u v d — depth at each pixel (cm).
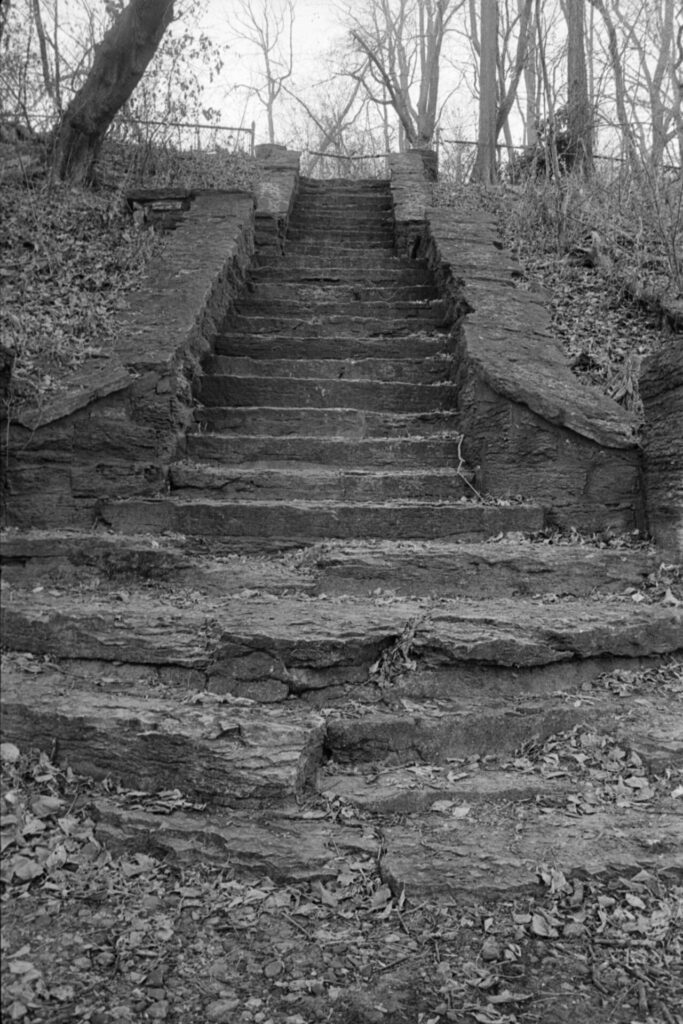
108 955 271
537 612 447
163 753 340
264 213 1050
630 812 345
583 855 315
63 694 374
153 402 593
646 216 987
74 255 877
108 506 550
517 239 998
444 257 873
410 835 323
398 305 857
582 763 372
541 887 302
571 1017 260
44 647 409
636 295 832
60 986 259
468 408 637
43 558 495
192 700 373
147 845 318
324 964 274
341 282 944
